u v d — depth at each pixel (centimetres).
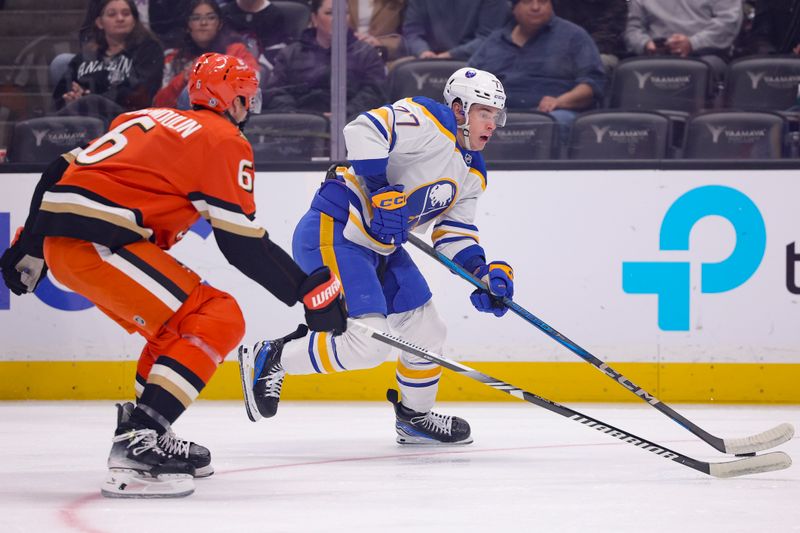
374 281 868
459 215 942
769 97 1448
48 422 1114
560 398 1316
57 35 1455
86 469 797
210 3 1446
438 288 1324
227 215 643
